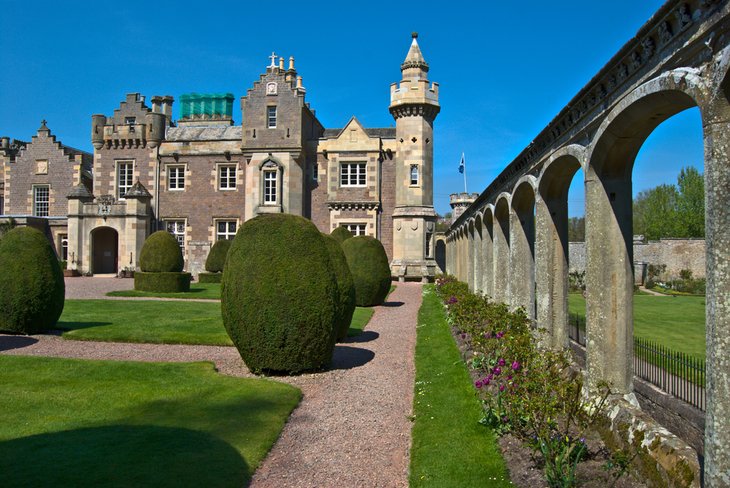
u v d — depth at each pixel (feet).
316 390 29.43
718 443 13.44
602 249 22.52
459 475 18.01
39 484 17.22
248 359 32.17
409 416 25.21
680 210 173.17
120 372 31.91
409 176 114.52
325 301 32.53
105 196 119.65
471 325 37.29
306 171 120.78
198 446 20.75
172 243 85.76
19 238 46.06
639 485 16.01
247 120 118.11
